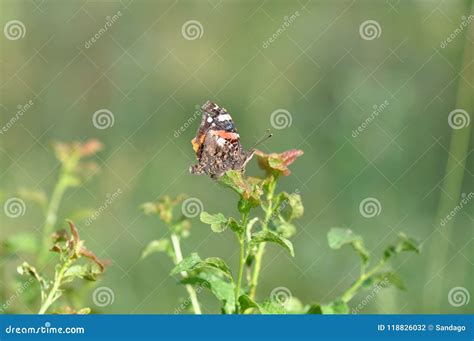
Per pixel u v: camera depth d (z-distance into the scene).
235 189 5.03
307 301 9.48
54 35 13.69
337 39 13.77
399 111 12.38
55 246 5.07
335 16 14.06
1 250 6.65
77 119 12.84
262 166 5.39
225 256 9.77
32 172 10.84
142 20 14.42
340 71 13.40
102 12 14.20
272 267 9.73
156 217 9.83
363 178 11.68
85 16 14.09
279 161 5.27
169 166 11.81
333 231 5.79
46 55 13.49
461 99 11.05
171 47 14.20
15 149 11.67
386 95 12.58
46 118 12.73
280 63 13.89
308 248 10.14
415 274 9.14
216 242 9.91
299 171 11.77
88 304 7.40
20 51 13.30
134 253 9.46
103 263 5.11
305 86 13.36
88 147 7.24
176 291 9.05
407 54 13.09
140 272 9.16
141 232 9.74
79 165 7.25
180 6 14.49
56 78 13.31
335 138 12.17
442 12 13.05
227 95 13.80
